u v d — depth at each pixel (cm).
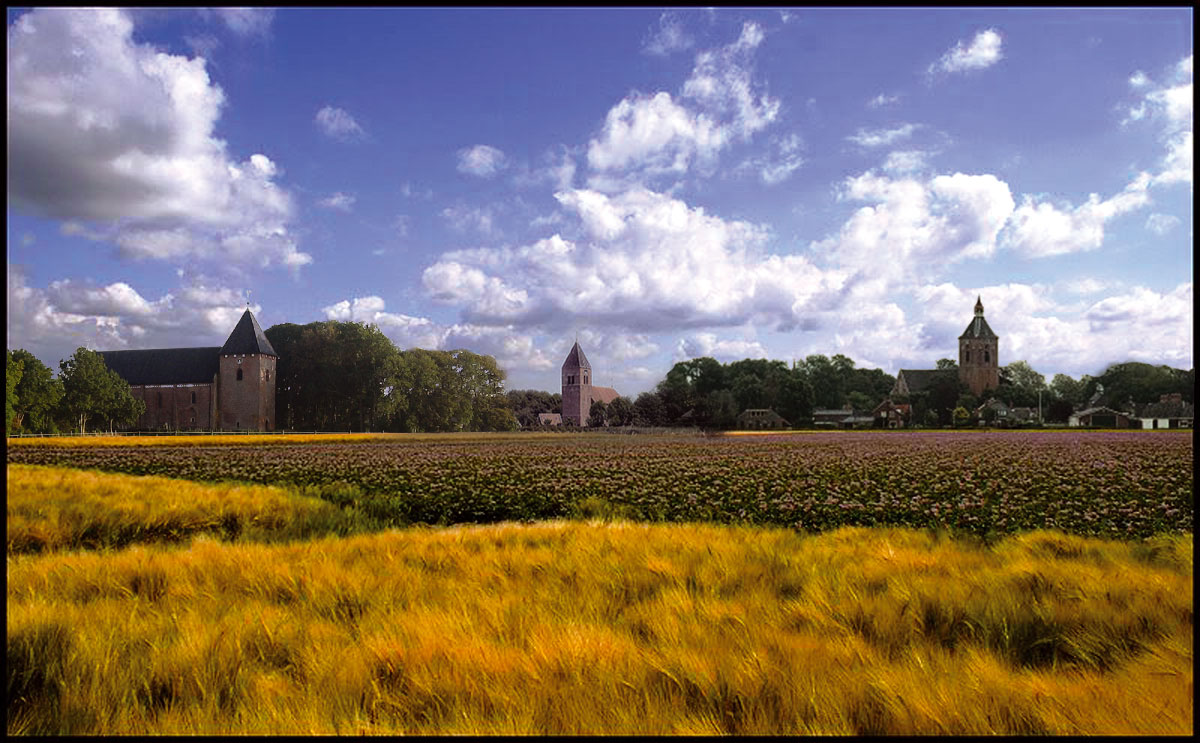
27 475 1478
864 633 377
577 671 306
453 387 10681
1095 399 10519
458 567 552
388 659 333
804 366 13138
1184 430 7569
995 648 352
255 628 379
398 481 1822
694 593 451
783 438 6172
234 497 1215
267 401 10519
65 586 476
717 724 267
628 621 400
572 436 7238
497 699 287
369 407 9675
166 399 11006
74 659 322
